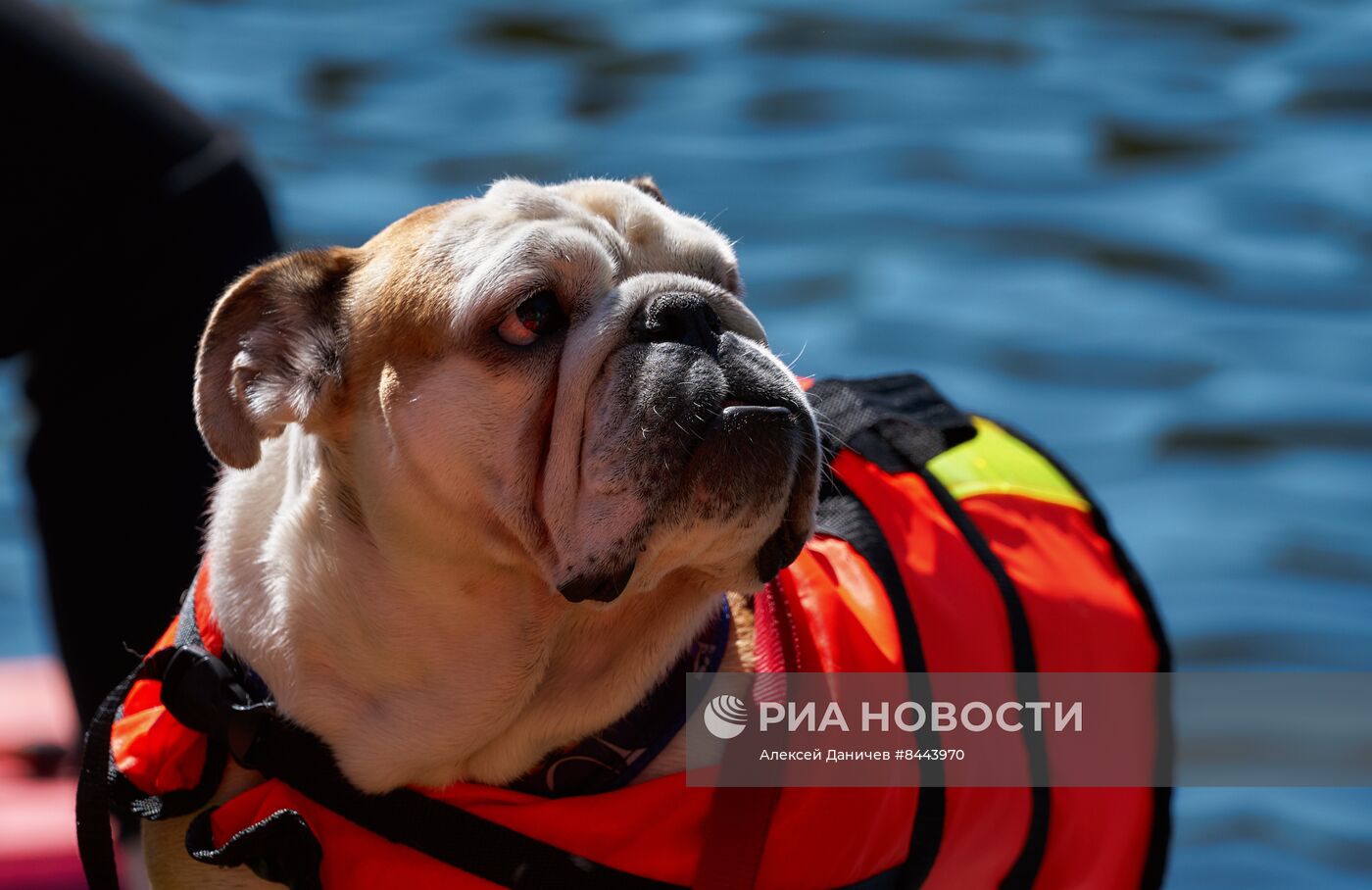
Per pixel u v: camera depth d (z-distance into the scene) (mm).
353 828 4387
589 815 4285
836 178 14797
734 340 4168
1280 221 14266
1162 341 12203
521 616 4355
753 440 4047
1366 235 13891
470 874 4301
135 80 6410
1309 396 11562
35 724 8289
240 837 4180
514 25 19328
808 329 12234
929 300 12680
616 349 4117
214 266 6398
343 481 4410
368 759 4367
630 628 4410
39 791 7715
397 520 4312
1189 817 7949
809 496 4262
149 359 6273
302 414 4375
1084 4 20453
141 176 6301
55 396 6336
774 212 14125
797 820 4328
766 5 20125
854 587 4762
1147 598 5578
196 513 6285
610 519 4055
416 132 15797
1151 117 16594
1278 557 9836
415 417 4223
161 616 6273
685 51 18297
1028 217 14234
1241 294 13008
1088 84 17500
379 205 13859
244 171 6621
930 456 5371
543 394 4191
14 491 10883
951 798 4641
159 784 4500
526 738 4422
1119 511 10312
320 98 16734
